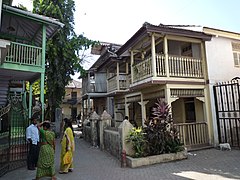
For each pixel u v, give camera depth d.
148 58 9.88
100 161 8.23
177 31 9.55
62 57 15.40
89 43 16.89
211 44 10.91
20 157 7.65
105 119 11.23
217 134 10.19
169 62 9.73
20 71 9.27
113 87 16.58
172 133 8.27
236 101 10.35
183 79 9.88
